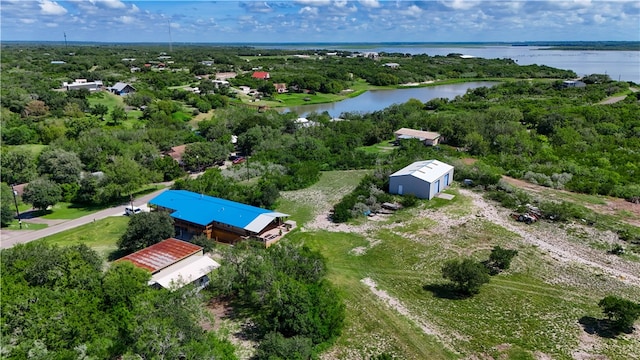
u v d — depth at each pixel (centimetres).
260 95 18700
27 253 4059
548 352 3450
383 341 3662
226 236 5822
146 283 3919
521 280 4575
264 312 3997
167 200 6431
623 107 13762
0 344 2759
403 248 5400
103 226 6350
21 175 8088
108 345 3195
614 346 3503
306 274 4197
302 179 8031
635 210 6362
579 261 4938
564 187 7412
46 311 3231
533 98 17012
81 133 10219
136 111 13912
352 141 11012
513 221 6038
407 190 7031
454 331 3766
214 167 9438
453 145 11019
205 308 4122
